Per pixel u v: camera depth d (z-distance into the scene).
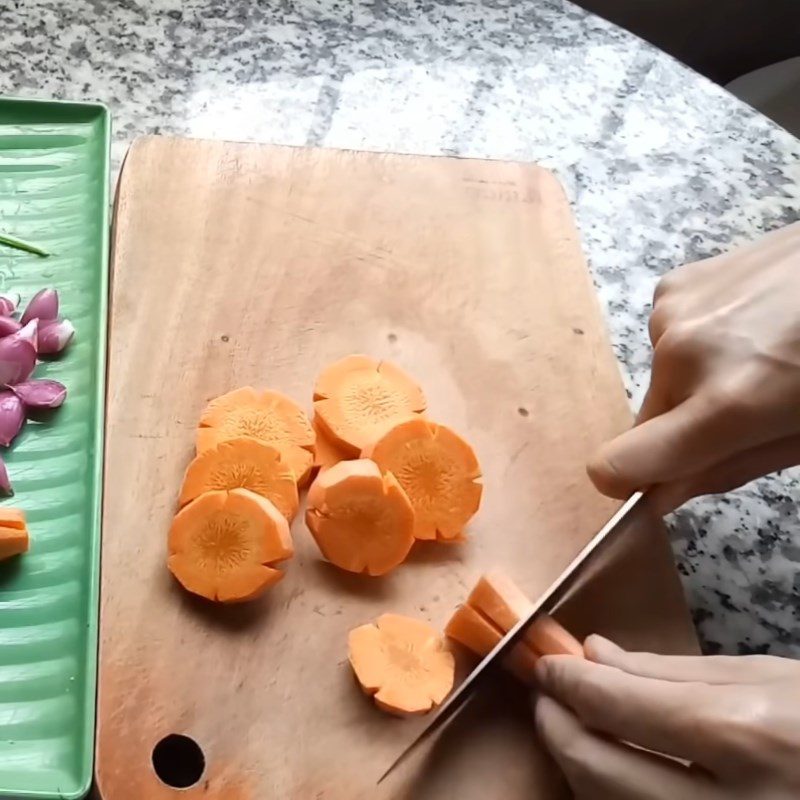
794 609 0.53
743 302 0.47
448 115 0.71
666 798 0.39
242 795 0.43
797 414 0.45
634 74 0.77
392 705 0.45
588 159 0.71
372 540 0.48
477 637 0.47
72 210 0.58
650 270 0.66
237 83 0.69
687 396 0.47
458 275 0.60
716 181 0.71
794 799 0.36
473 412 0.55
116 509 0.48
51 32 0.68
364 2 0.76
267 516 0.47
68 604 0.47
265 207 0.60
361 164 0.63
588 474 0.49
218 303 0.56
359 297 0.58
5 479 0.49
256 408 0.51
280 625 0.47
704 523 0.55
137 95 0.66
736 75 0.99
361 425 0.52
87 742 0.42
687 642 0.49
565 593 0.48
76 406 0.52
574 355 0.58
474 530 0.51
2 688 0.44
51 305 0.54
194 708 0.44
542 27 0.78
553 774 0.45
